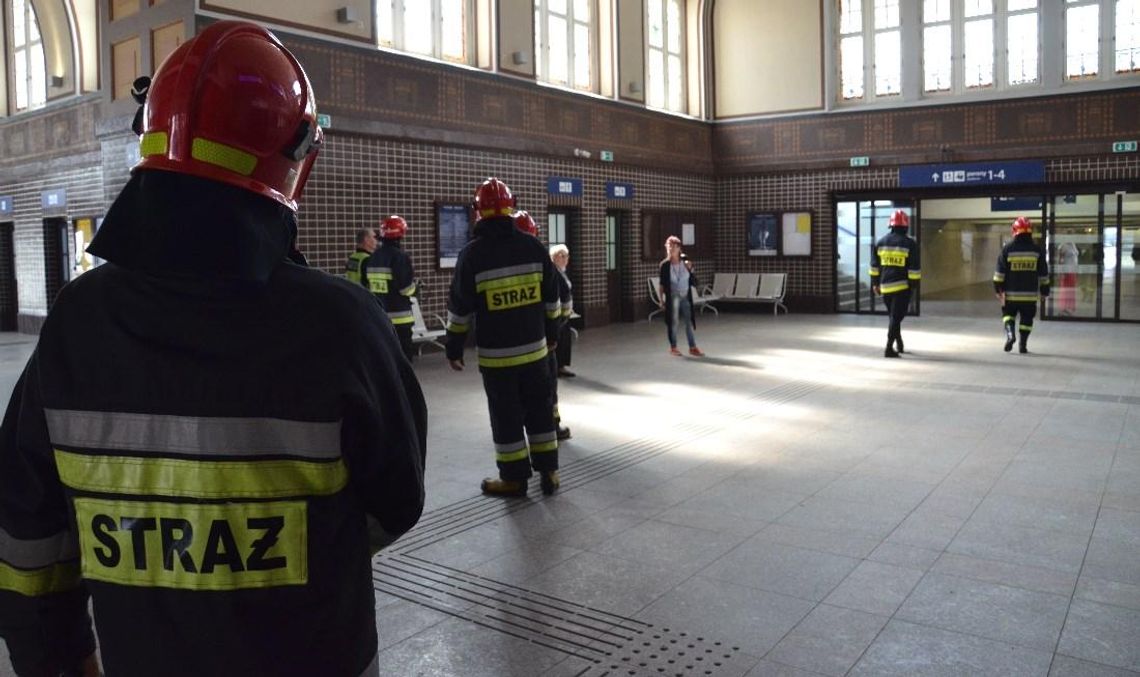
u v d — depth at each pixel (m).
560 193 16.69
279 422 1.45
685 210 20.64
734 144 21.41
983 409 8.78
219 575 1.45
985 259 27.44
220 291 1.47
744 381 10.76
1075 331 15.62
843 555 4.76
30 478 1.54
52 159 15.96
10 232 17.84
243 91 1.48
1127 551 4.75
